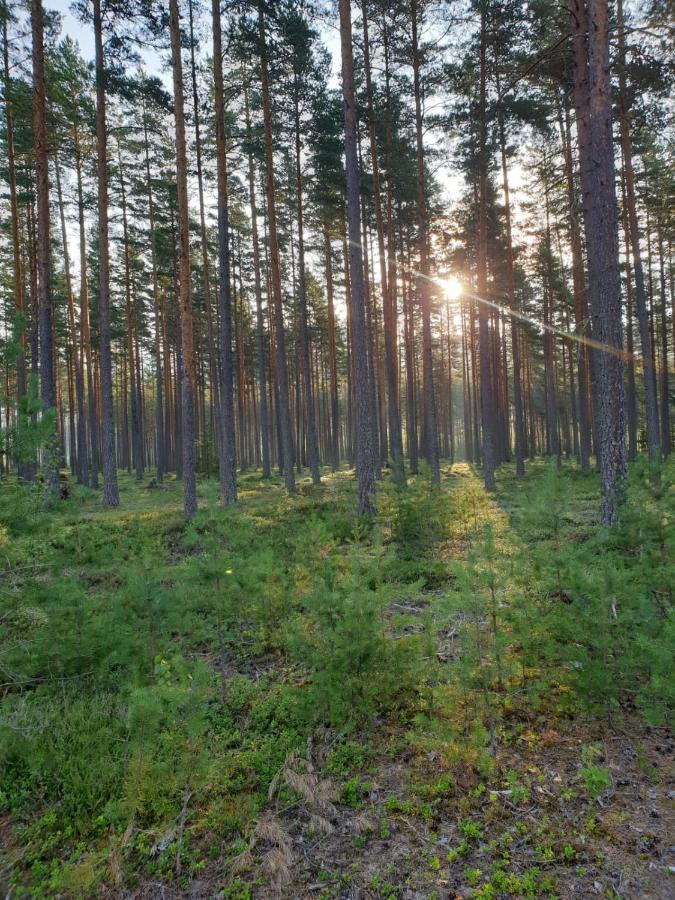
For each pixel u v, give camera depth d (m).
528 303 31.66
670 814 3.71
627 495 7.18
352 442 41.62
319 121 20.34
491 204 22.45
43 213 16.25
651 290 28.19
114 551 8.88
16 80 16.45
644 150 19.62
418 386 42.03
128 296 32.03
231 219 31.44
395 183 22.69
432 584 8.52
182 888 3.42
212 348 33.44
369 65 19.44
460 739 4.25
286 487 21.86
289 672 6.09
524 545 6.17
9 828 4.00
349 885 3.36
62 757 4.53
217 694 5.60
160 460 32.69
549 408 30.48
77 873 3.43
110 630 5.55
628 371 25.80
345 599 5.01
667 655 4.08
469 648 4.54
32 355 24.78
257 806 4.04
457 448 73.75
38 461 5.19
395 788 4.17
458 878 3.34
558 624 4.93
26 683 5.43
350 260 12.88
